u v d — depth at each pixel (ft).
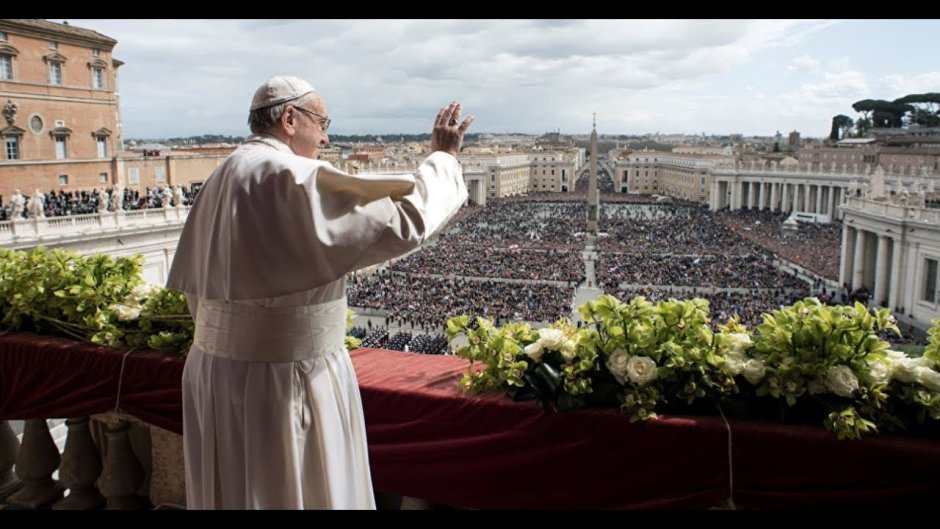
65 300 17.15
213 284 10.09
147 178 150.20
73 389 16.03
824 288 172.86
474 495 13.12
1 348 16.88
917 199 149.38
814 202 340.59
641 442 12.07
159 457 16.46
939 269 139.23
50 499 17.08
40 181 126.31
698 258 211.00
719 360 12.18
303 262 9.35
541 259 205.67
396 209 9.70
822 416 11.97
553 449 12.50
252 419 10.21
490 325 13.51
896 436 11.59
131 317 16.21
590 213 286.66
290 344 10.36
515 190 552.82
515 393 12.87
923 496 10.91
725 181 406.82
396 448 13.58
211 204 10.37
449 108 11.75
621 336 12.94
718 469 11.79
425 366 15.19
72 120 131.95
